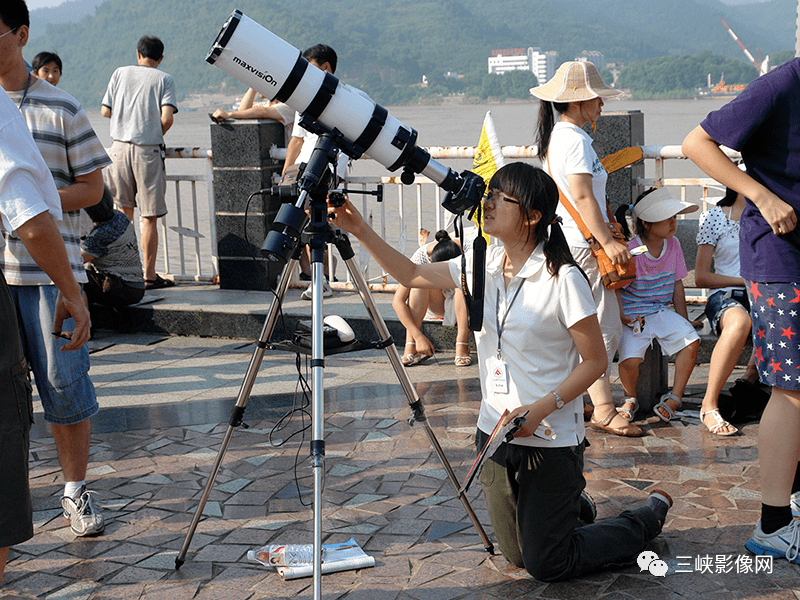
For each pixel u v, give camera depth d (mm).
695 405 4504
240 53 2596
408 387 2893
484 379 2795
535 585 2746
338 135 2676
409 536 3129
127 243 6145
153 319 6383
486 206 2635
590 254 4066
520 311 2652
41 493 3592
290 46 2652
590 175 3965
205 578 2854
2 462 2340
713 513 3234
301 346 2922
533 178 2576
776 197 2789
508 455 2682
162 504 3459
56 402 3121
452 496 3467
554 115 4152
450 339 5758
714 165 2867
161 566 2941
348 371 5371
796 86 2754
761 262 2875
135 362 5680
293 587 2783
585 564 2742
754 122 2783
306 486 3604
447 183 2717
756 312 2914
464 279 2777
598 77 4047
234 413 2893
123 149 6836
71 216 3234
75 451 3197
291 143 5887
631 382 4328
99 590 2781
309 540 3113
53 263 2709
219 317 6219
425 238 6133
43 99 3150
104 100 6969
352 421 4410
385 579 2812
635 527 2863
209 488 2896
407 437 4152
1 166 2523
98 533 3184
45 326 3090
